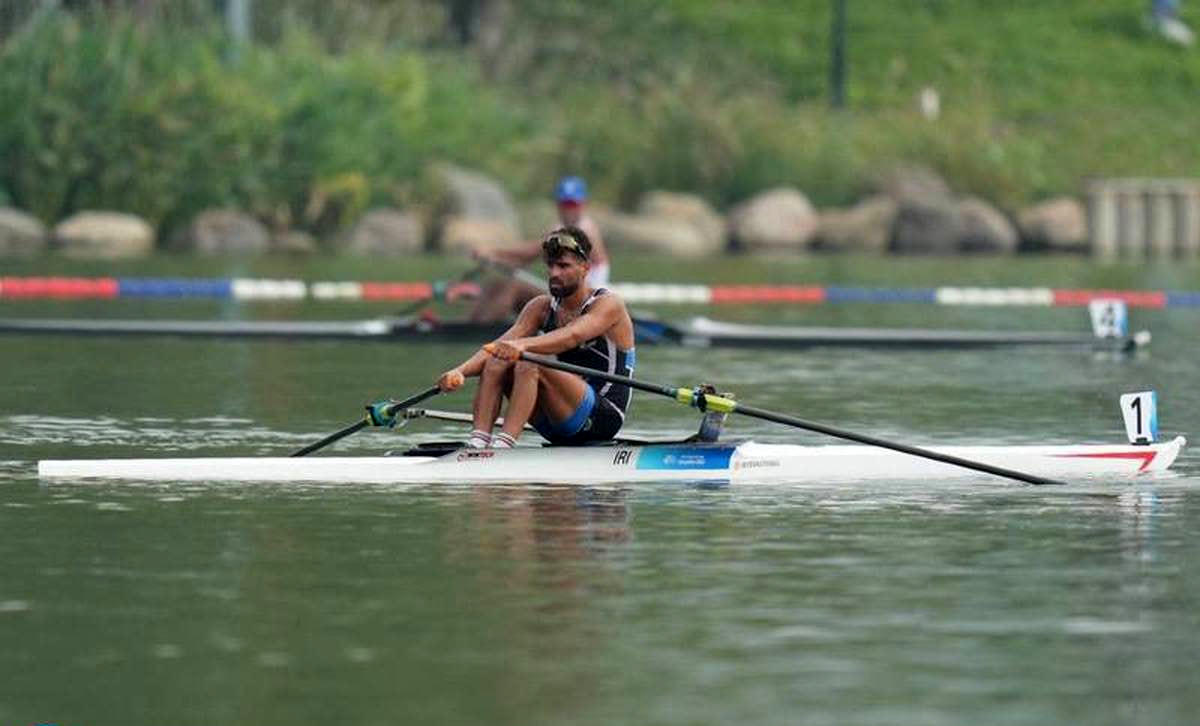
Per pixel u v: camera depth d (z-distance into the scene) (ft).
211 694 96.84
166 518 139.85
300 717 93.30
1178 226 602.85
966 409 211.00
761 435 189.26
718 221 570.46
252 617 111.55
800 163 595.88
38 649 104.73
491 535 134.41
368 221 524.93
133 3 564.71
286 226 534.78
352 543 131.64
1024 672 101.30
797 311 351.05
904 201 579.07
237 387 222.69
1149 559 128.16
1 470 160.76
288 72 542.16
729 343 284.82
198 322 291.17
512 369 157.89
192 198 521.65
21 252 471.62
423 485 153.58
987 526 139.03
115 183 516.32
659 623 110.63
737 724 92.68
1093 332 301.02
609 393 159.43
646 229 546.67
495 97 597.11
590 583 120.26
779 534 135.64
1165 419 200.85
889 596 117.39
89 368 241.14
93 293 361.51
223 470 157.17
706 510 144.15
